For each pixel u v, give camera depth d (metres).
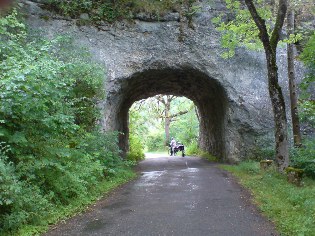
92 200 8.04
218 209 7.03
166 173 13.62
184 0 16.69
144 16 16.12
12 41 8.87
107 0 15.65
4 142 5.88
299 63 17.59
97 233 5.55
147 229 5.72
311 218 5.47
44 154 7.19
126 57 15.64
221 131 19.28
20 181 6.02
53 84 7.13
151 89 22.06
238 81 16.62
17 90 6.14
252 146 16.33
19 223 5.48
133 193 9.12
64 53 12.34
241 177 11.50
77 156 8.64
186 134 38.12
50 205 6.47
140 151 23.69
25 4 14.34
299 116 14.23
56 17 14.82
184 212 6.85
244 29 12.94
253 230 5.54
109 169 10.62
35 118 6.87
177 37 16.42
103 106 14.38
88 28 15.22
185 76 18.44
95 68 12.13
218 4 16.94
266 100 16.69
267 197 7.77
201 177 11.95
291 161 12.14
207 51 16.55
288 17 15.34
